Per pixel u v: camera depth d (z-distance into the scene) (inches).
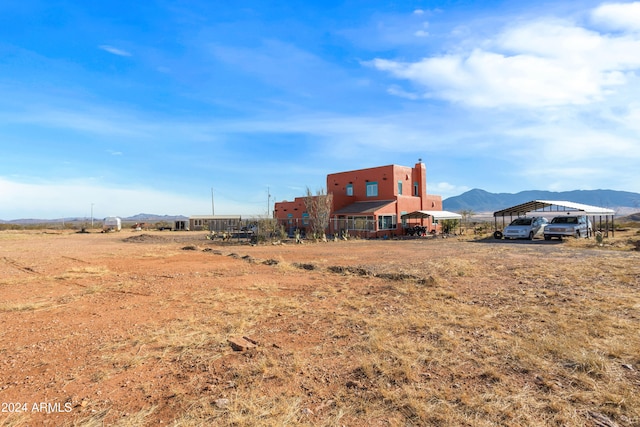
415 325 208.2
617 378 136.3
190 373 151.8
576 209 935.7
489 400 123.1
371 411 118.3
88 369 157.4
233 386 138.5
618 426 106.3
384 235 1216.2
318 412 118.3
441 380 139.3
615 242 724.7
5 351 180.9
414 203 1402.6
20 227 2630.4
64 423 113.5
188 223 2293.3
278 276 405.7
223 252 698.2
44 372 154.7
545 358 157.9
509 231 938.1
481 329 199.2
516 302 258.5
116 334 206.4
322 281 368.5
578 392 126.7
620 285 306.0
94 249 823.1
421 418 113.2
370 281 360.8
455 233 1378.0
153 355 172.9
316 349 176.2
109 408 123.0
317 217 1186.0
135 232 1920.5
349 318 228.4
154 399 129.3
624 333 185.2
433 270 406.0
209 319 234.4
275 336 197.9
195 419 115.0
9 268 511.2
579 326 198.4
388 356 164.2
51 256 666.8
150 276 420.8
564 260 475.8
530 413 114.3
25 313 258.7
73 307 276.1
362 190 1424.7
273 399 127.3
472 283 332.5
